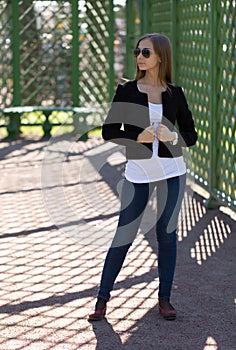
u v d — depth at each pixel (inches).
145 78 203.9
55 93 617.0
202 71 375.6
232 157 327.6
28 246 291.4
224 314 216.4
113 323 209.2
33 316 215.0
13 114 588.7
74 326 206.8
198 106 382.9
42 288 240.5
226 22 329.7
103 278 210.8
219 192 342.3
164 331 203.2
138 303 225.6
